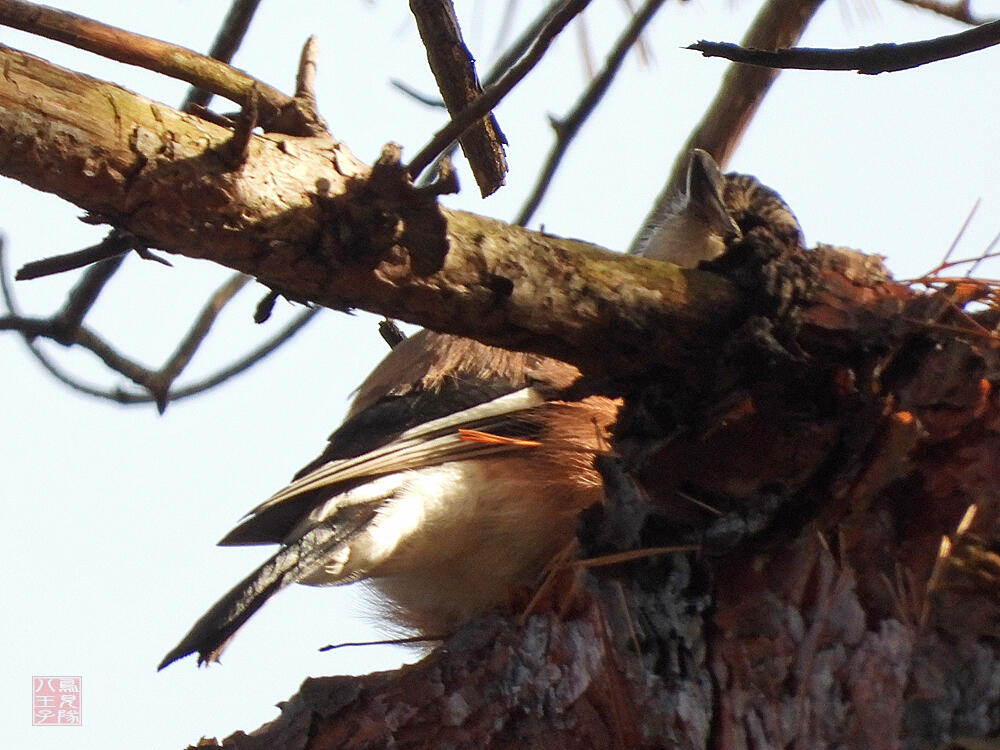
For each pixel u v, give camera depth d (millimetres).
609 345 5723
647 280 5625
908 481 5844
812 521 5895
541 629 6805
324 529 8102
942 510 5719
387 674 6977
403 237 4867
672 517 6148
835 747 5250
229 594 7801
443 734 6648
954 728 5012
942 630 5266
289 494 8203
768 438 6102
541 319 5453
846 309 6012
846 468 5914
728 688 5742
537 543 8078
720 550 5926
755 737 5566
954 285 6273
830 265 6234
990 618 5254
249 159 4680
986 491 5688
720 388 6012
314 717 6863
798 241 6477
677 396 6102
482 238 5250
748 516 5918
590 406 8203
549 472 8133
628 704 6145
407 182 4738
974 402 5926
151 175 4551
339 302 5203
